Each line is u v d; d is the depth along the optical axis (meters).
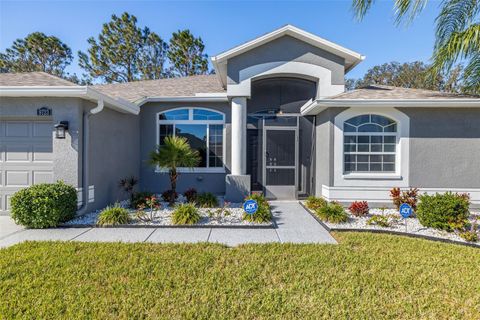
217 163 13.77
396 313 3.70
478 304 3.93
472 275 4.80
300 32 11.22
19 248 5.85
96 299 3.93
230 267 5.02
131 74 32.91
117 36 31.56
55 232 7.20
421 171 10.43
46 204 7.35
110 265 5.03
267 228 7.80
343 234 7.12
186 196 11.03
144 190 13.55
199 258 5.38
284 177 12.51
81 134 8.52
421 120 10.42
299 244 6.31
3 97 8.27
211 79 17.61
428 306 3.88
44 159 8.67
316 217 8.85
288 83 13.63
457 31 9.28
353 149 10.75
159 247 6.00
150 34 33.00
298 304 3.88
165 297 4.02
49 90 7.89
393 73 38.44
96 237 6.82
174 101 13.44
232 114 11.75
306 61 11.57
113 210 8.11
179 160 10.35
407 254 5.73
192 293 4.12
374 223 8.09
